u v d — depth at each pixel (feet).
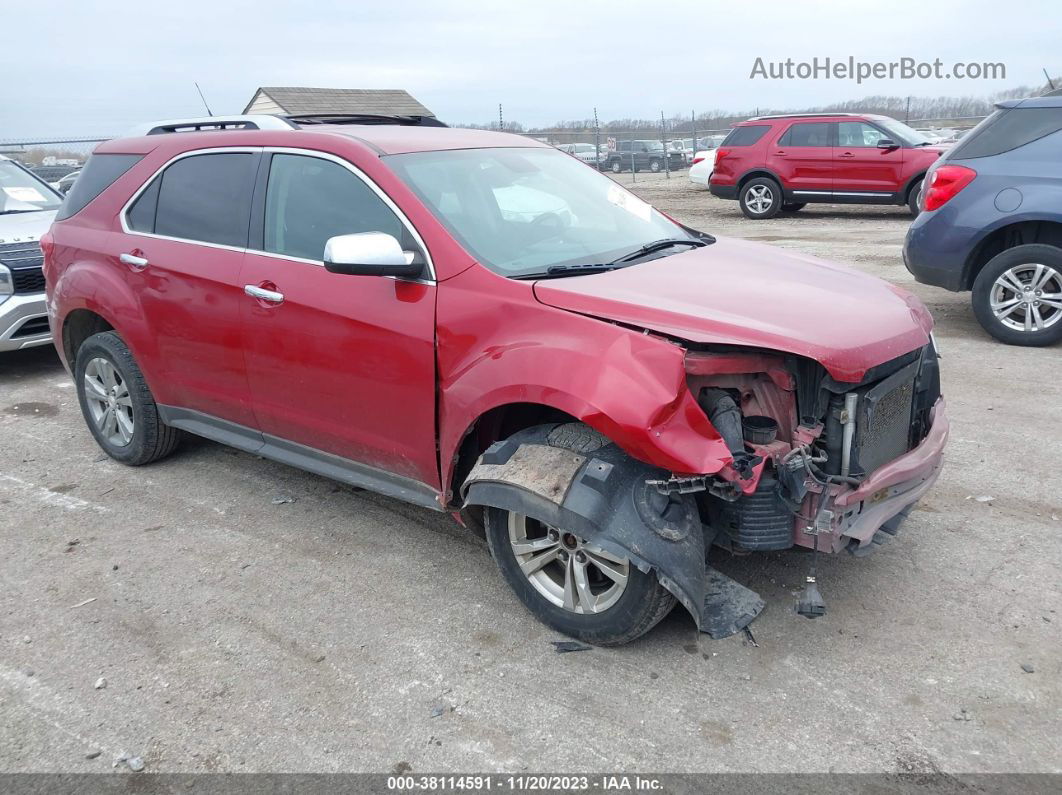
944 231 23.20
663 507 9.82
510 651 10.83
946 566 12.34
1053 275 22.00
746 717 9.47
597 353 9.80
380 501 15.35
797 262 13.01
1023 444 16.40
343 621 11.61
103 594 12.48
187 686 10.36
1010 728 9.15
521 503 10.19
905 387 11.14
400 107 113.29
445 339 11.09
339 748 9.26
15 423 20.21
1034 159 21.89
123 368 16.12
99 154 16.96
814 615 10.29
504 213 12.61
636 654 10.65
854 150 50.65
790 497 9.91
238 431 14.80
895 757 8.80
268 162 13.61
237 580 12.75
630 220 14.17
